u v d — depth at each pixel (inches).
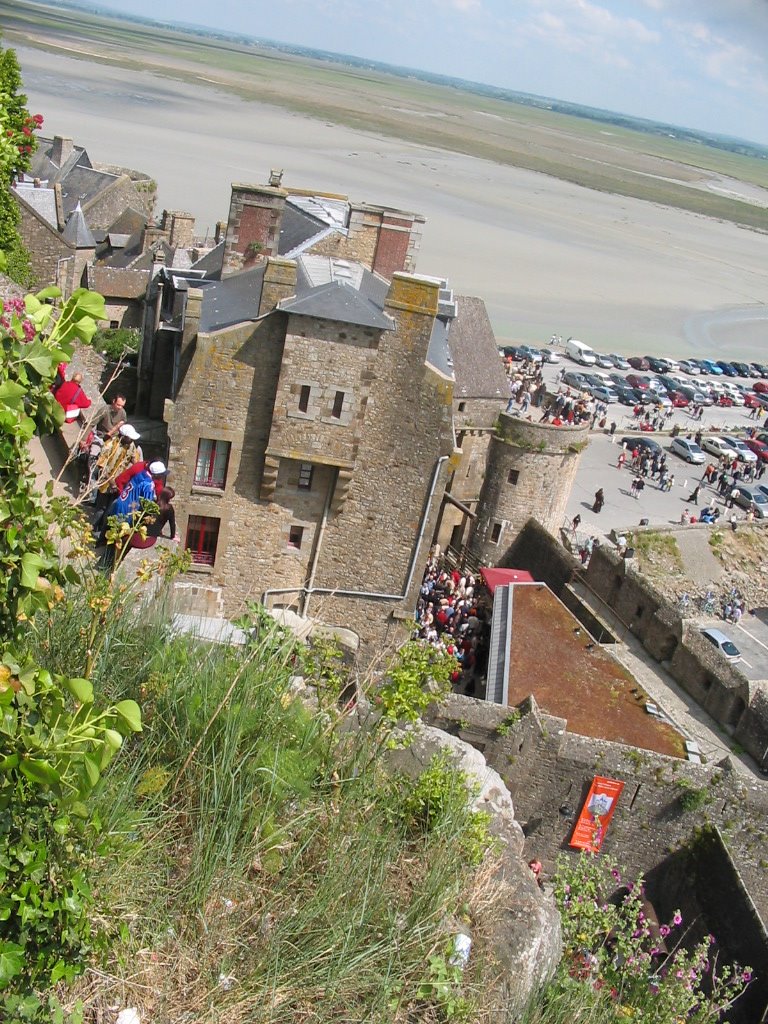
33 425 354.3
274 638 577.9
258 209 1520.7
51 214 2886.3
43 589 361.7
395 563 1488.7
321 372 1336.1
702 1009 733.9
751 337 6038.4
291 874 456.8
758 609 2849.4
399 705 552.4
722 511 3388.3
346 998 415.5
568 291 6102.4
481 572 2084.2
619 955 764.0
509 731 1212.5
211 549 1478.8
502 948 513.7
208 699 499.8
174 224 3070.9
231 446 1400.1
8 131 1128.2
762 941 1095.6
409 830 534.0
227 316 1382.9
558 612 1726.1
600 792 1232.2
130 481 792.3
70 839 390.9
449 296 1748.3
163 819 456.8
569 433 2336.4
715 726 1711.4
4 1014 346.3
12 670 338.3
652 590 1951.3
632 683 1549.0
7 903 341.4
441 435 1400.1
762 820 1233.4
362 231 1667.1
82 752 329.4
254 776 471.5
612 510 3176.7
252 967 414.9
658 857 1262.3
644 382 4542.3
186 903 428.5
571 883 803.4
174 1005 393.7
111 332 2413.9
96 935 382.9
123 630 535.2
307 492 1439.5
